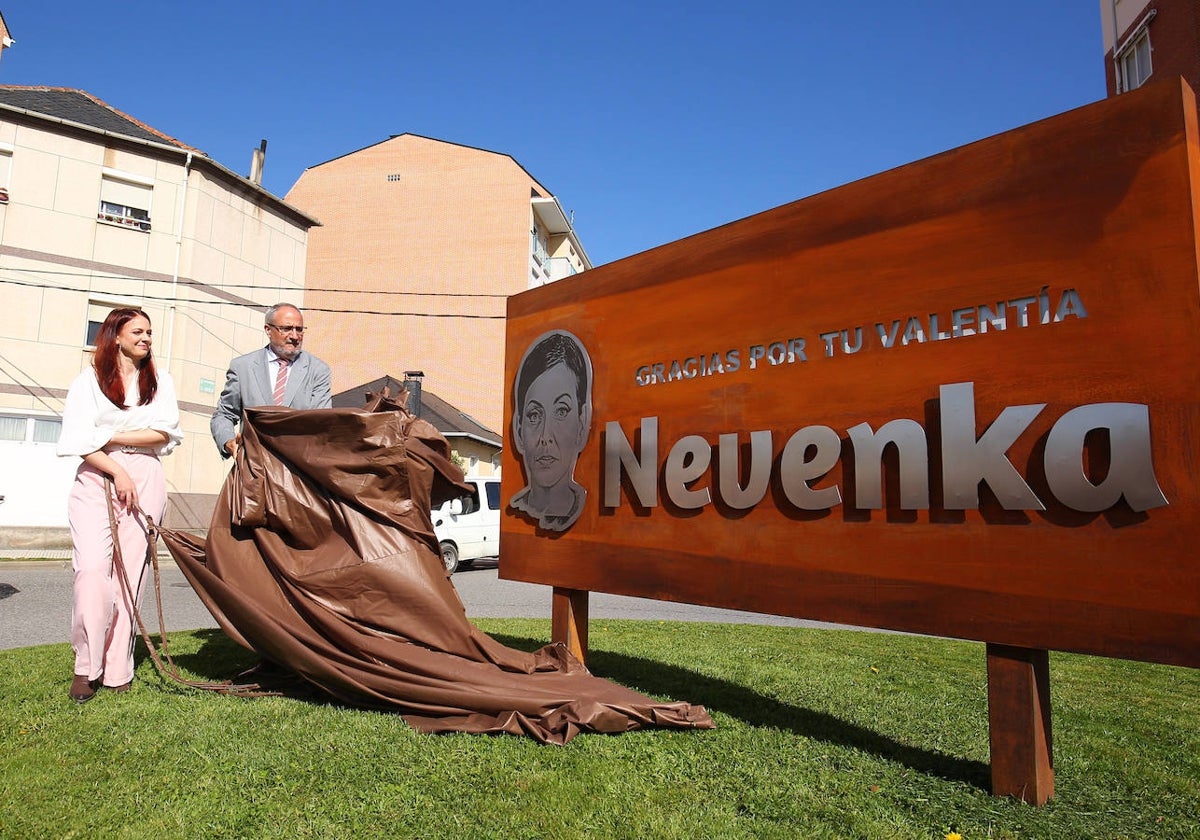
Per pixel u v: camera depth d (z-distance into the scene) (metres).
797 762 3.10
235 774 2.73
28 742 3.05
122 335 4.00
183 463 19.70
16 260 18.09
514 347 5.52
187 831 2.27
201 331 20.48
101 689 3.91
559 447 5.00
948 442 2.97
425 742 3.15
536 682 3.69
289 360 4.64
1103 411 2.59
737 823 2.45
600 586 4.56
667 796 2.67
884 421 3.23
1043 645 2.67
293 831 2.28
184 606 8.30
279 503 3.89
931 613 3.00
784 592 3.55
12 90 20.28
